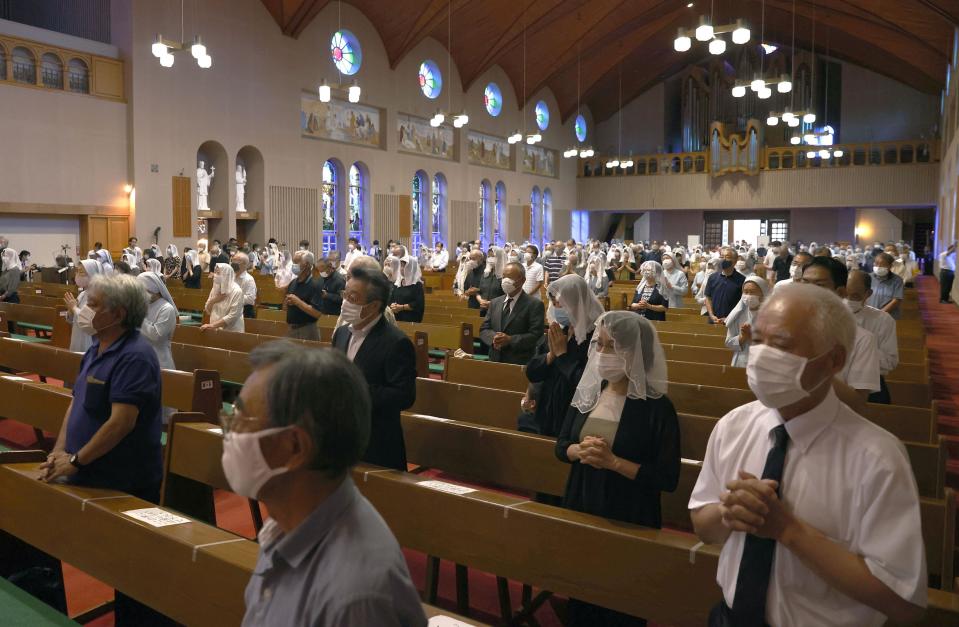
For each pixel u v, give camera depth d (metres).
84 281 7.09
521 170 37.97
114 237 21.14
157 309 5.72
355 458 1.40
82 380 3.53
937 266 29.55
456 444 4.30
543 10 30.22
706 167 39.16
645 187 40.91
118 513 2.91
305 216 26.38
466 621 2.29
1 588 2.90
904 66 34.25
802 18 33.34
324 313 9.35
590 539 2.78
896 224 40.53
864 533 1.58
